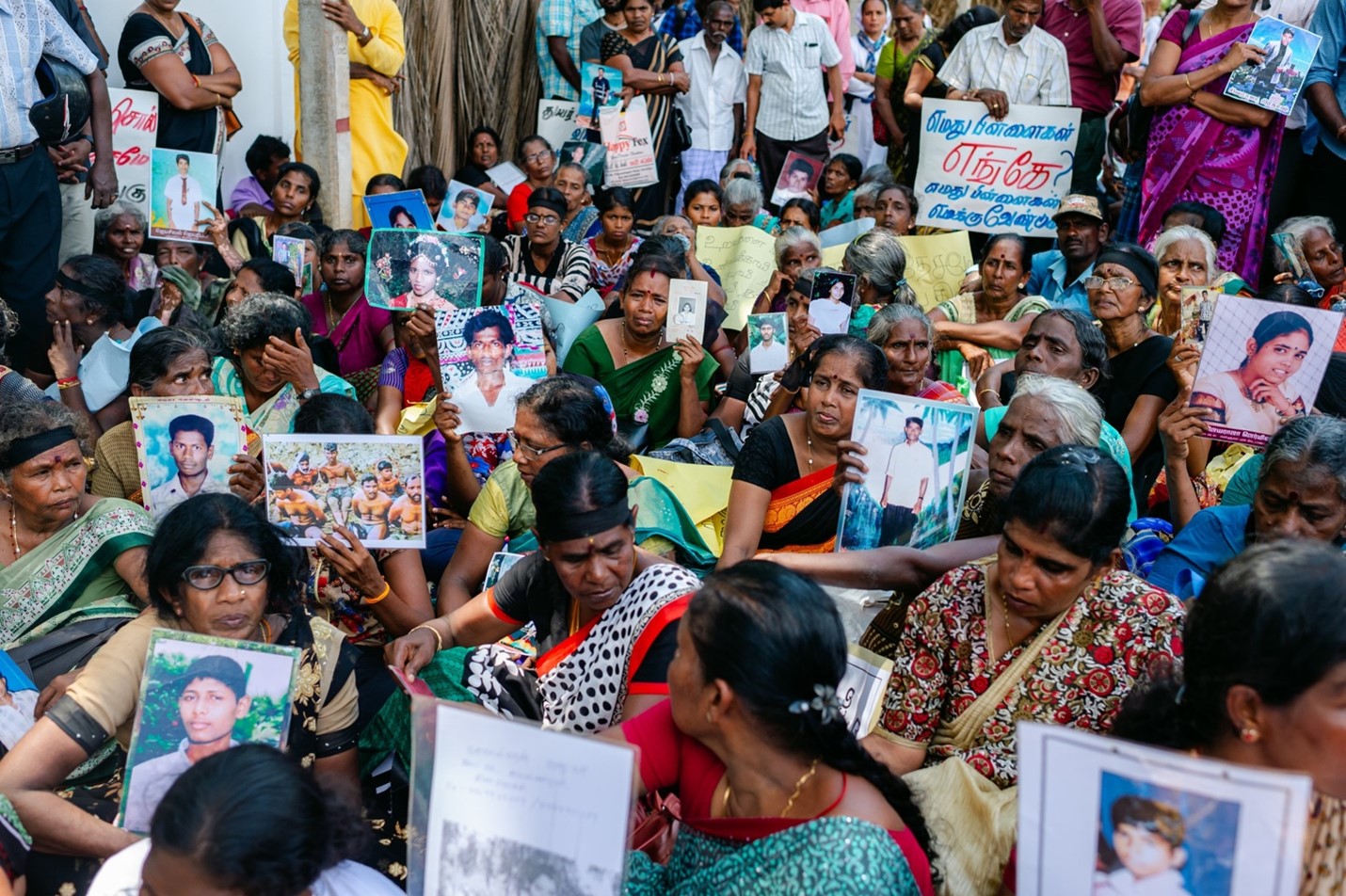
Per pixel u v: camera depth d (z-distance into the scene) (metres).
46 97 6.07
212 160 6.65
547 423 3.77
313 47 7.30
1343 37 6.76
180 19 7.38
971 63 7.69
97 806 3.00
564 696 3.07
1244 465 3.97
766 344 5.54
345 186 7.53
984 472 3.99
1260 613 1.86
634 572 3.14
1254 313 3.84
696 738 2.31
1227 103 6.56
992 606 2.80
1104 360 4.54
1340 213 7.10
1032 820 1.84
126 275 6.79
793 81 9.91
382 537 3.60
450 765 2.10
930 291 6.76
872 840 2.05
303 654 3.00
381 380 5.61
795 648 2.07
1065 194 7.02
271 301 4.75
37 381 6.17
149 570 2.85
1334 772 1.88
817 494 3.91
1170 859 1.75
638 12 9.21
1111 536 2.58
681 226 7.54
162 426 3.93
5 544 3.57
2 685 3.09
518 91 10.01
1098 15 7.59
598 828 2.00
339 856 2.23
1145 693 2.22
